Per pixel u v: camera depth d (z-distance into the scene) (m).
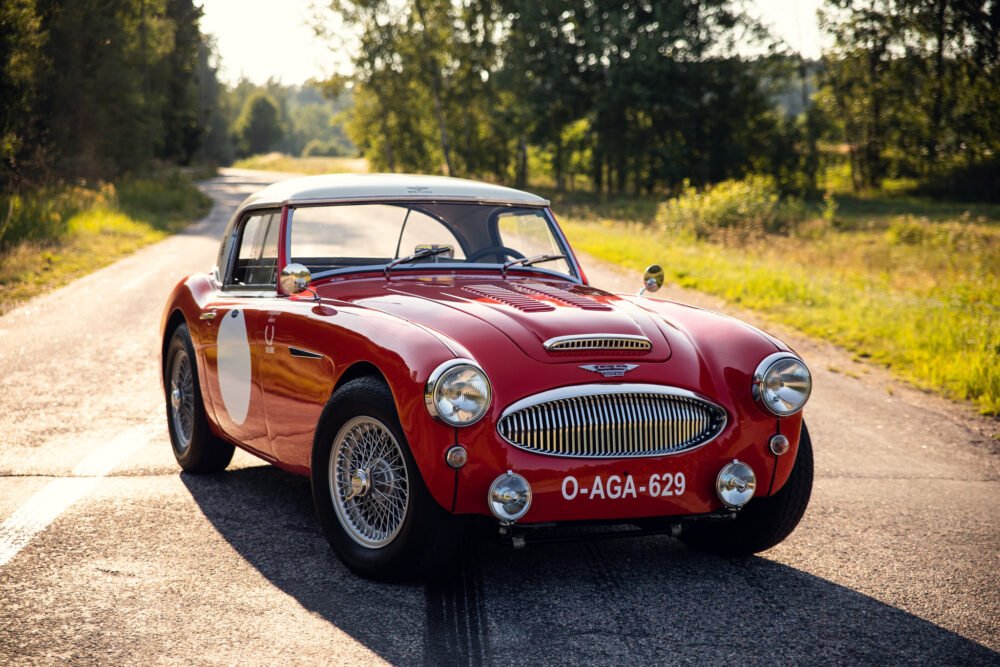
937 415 7.55
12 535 4.04
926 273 18.34
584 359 3.56
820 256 21.05
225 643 3.05
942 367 9.05
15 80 23.02
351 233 4.59
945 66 54.53
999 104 50.91
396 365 3.42
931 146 54.00
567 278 4.89
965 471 5.92
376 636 3.14
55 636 3.06
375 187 4.78
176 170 44.69
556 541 3.53
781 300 13.66
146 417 6.37
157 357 8.51
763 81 58.84
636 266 17.80
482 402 3.29
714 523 4.12
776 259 20.53
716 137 56.88
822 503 5.06
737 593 3.68
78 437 5.80
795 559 4.13
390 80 59.84
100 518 4.32
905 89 55.81
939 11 53.44
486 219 4.88
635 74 52.09
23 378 7.46
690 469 3.58
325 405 3.75
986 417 7.55
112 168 35.78
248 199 5.13
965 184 52.38
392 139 63.75
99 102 33.03
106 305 11.62
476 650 3.06
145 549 3.94
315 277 4.43
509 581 3.72
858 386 8.59
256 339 4.32
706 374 3.73
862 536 4.50
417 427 3.33
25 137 28.11
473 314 3.76
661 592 3.66
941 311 12.20
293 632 3.15
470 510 3.38
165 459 5.42
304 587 3.57
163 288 13.27
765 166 56.88
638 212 42.25
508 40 55.97
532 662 2.99
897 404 7.90
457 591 3.58
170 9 66.88
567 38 55.19
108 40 32.50
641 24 54.09
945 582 3.89
